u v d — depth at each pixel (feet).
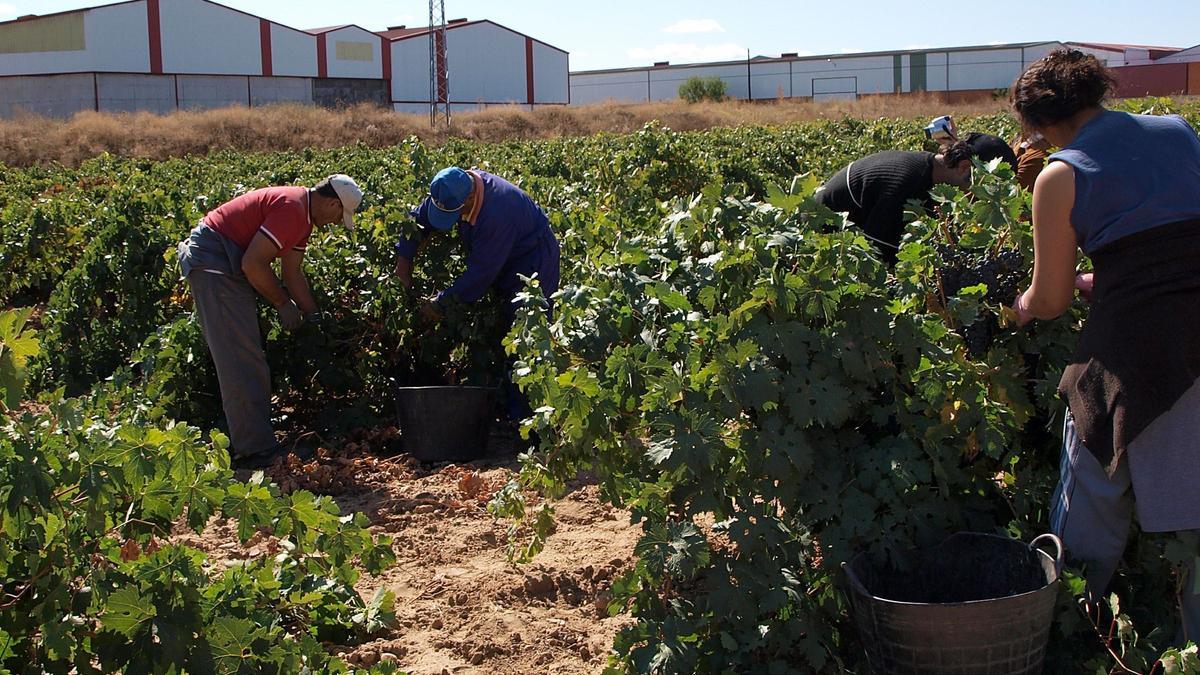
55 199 41.73
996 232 12.26
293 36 194.90
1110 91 10.33
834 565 10.50
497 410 23.63
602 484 11.98
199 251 19.85
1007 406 11.36
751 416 11.16
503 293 22.27
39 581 9.14
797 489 10.75
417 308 22.97
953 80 247.29
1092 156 9.89
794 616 10.43
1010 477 11.69
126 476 9.39
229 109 146.00
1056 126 10.46
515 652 12.94
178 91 182.60
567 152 54.34
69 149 124.36
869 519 10.51
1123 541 10.46
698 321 10.98
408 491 18.99
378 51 207.10
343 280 23.36
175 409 22.17
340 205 20.08
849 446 11.14
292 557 13.50
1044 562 10.18
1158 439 9.61
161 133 132.16
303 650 10.26
